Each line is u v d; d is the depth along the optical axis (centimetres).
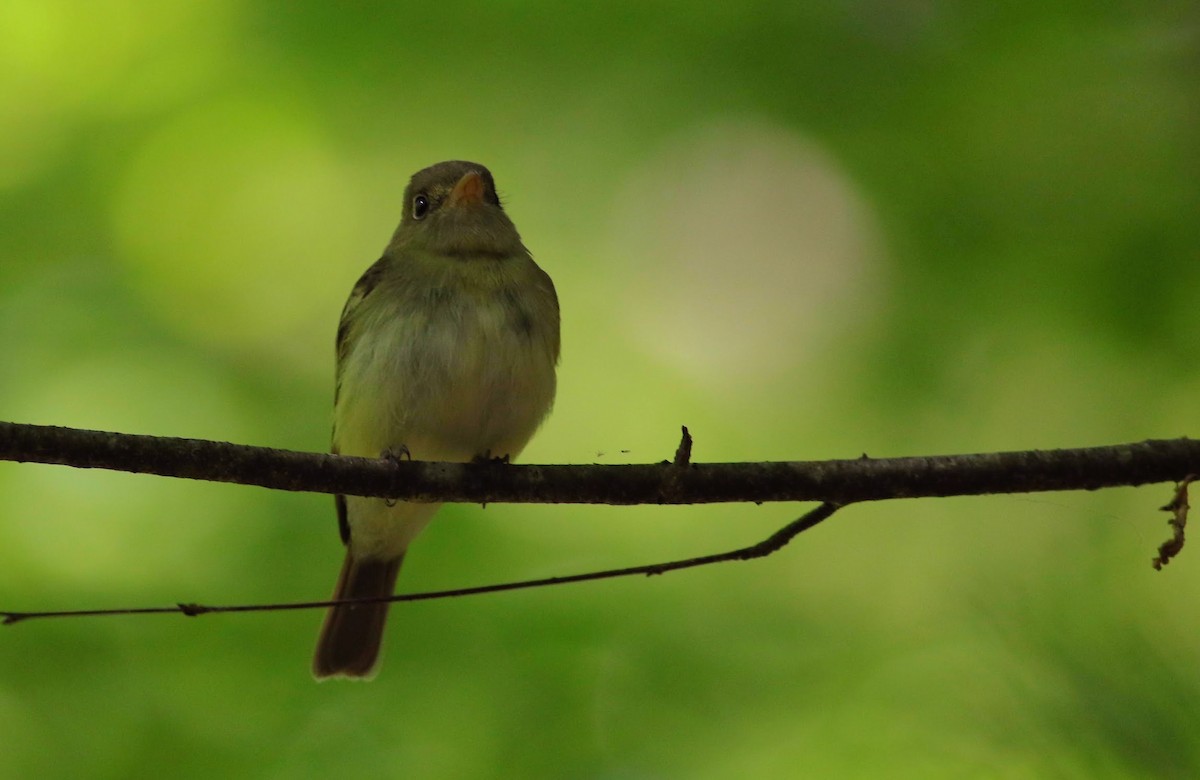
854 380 1130
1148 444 645
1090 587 875
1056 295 1057
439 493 687
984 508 1098
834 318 1164
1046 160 1076
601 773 974
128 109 1260
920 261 1106
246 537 1100
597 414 1262
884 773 912
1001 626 640
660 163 1220
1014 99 1088
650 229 1253
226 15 1254
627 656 1051
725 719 1007
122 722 1010
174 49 1257
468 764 991
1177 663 590
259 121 1268
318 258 1298
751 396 1223
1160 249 1027
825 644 1053
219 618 1059
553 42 1210
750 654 1051
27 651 1038
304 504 1123
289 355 1273
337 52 1227
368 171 1290
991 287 1078
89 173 1252
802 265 1189
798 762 951
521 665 1044
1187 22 1054
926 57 1115
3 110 1250
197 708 1027
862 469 657
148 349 1227
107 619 1053
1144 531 1008
